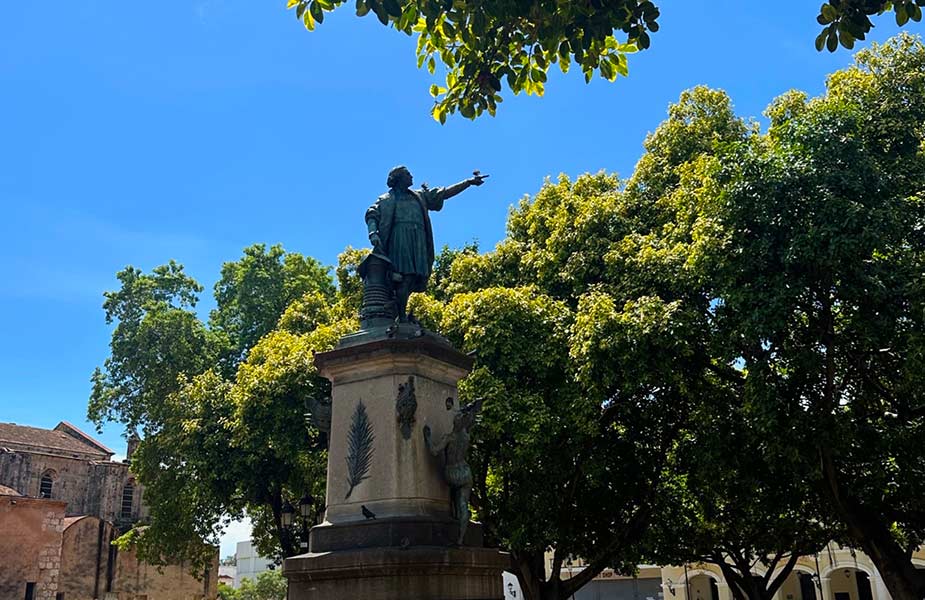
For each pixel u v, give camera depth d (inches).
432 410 358.9
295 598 317.4
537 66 327.9
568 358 673.6
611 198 784.9
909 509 677.9
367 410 354.0
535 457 652.7
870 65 679.7
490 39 315.0
